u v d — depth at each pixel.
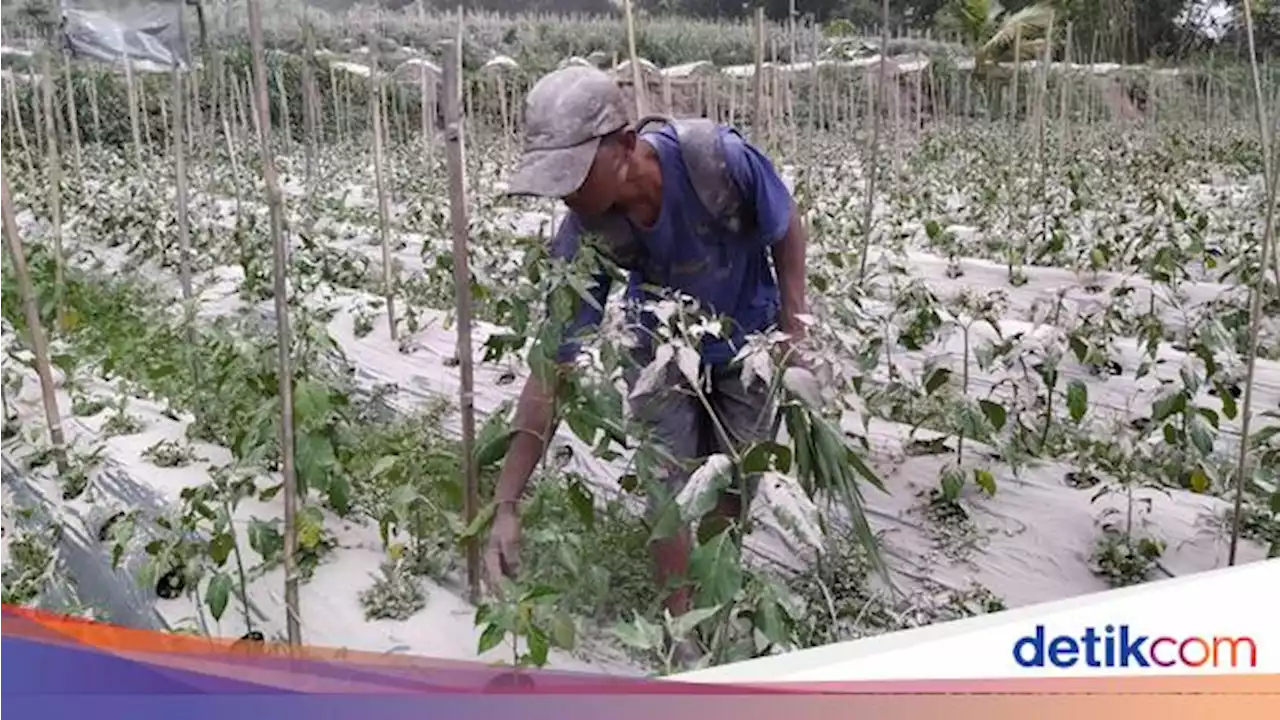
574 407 2.37
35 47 10.74
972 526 3.31
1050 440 3.98
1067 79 11.98
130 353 4.78
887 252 7.46
